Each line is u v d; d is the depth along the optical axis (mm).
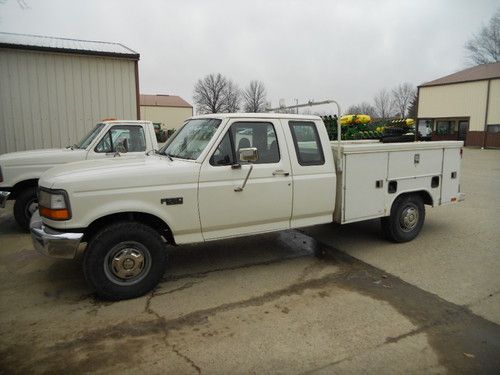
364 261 5363
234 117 4652
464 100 32469
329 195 5227
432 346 3330
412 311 3938
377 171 5547
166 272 5043
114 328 3662
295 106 5707
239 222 4703
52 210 3922
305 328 3631
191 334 3545
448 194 6457
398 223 5984
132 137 7605
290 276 4879
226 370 3035
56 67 11336
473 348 3305
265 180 4754
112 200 4043
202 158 4453
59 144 11648
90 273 4039
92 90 11797
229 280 4766
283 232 6812
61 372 3023
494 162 19578
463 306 4039
